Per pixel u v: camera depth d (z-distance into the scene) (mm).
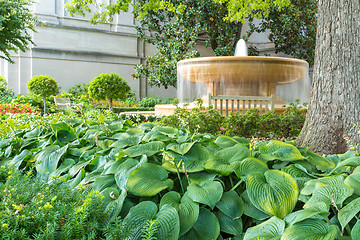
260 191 1468
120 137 2662
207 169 1759
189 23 14664
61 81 17719
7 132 3365
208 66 6262
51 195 1525
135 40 19703
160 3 8078
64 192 1596
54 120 3305
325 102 3412
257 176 1563
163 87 20672
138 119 5246
